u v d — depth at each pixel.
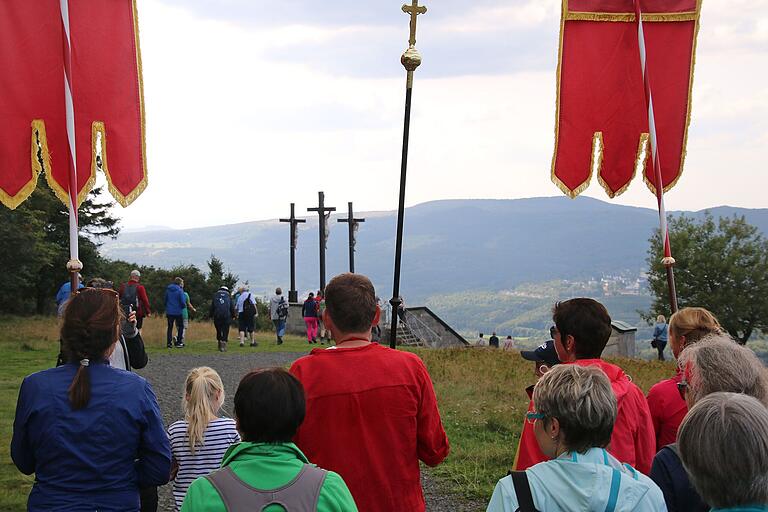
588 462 3.20
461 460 9.91
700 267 56.97
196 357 21.80
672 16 8.34
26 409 4.04
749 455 2.72
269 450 3.23
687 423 2.87
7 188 7.42
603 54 8.33
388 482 4.20
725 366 3.58
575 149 8.37
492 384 16.88
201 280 61.47
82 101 7.59
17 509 7.45
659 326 32.72
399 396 4.25
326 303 4.46
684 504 3.53
